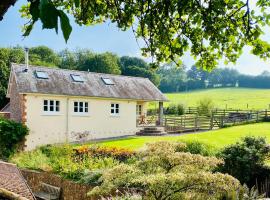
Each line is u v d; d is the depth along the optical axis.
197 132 31.17
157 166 6.44
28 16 4.22
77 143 26.09
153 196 6.31
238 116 36.28
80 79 30.47
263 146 12.32
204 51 4.61
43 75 28.52
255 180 12.05
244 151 12.00
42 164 16.72
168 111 50.19
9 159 20.22
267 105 67.75
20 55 60.12
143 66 96.06
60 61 89.25
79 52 91.56
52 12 1.60
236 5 4.30
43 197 14.40
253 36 4.21
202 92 107.06
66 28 1.63
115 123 30.94
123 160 16.06
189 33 4.50
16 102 27.80
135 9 4.43
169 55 4.78
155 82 94.94
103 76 33.00
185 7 4.16
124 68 94.75
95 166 15.06
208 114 43.88
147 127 31.42
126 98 31.17
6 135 24.11
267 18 4.15
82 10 4.67
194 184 5.80
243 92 102.06
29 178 16.19
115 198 9.87
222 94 96.50
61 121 27.94
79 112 29.02
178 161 6.22
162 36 4.37
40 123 26.80
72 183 13.78
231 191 6.66
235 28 4.35
